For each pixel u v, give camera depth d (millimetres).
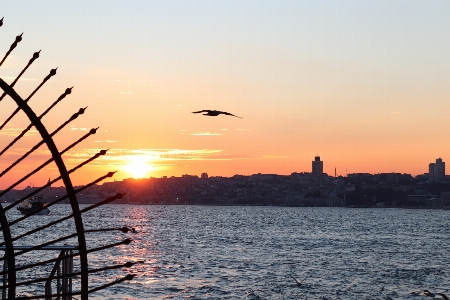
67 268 12727
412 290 54000
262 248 98875
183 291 51125
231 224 195250
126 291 49750
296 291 52531
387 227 185000
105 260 74000
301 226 184625
